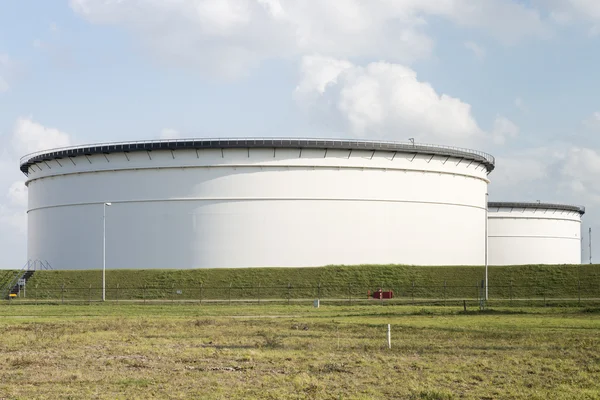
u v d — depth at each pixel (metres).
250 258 76.12
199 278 69.31
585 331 35.12
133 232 78.38
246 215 76.50
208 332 35.09
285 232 76.56
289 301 59.94
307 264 76.50
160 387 20.47
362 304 57.75
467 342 30.64
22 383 21.08
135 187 78.69
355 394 19.48
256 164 76.56
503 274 68.62
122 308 53.69
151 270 71.88
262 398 19.02
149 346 29.50
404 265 73.19
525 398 19.06
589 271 66.88
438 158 82.69
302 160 77.12
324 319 42.78
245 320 42.00
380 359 25.69
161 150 77.69
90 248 80.44
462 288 66.62
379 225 78.75
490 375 22.39
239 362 25.12
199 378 21.92
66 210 83.06
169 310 51.44
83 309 53.00
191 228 76.88
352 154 78.25
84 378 21.88
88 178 81.31
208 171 77.06
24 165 89.25
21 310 52.41
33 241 88.75
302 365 24.34
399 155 80.06
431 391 19.59
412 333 34.38
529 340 31.22
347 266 72.50
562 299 60.03
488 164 91.44
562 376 22.23
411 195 80.62
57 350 28.50
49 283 70.44
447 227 83.25
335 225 77.44
